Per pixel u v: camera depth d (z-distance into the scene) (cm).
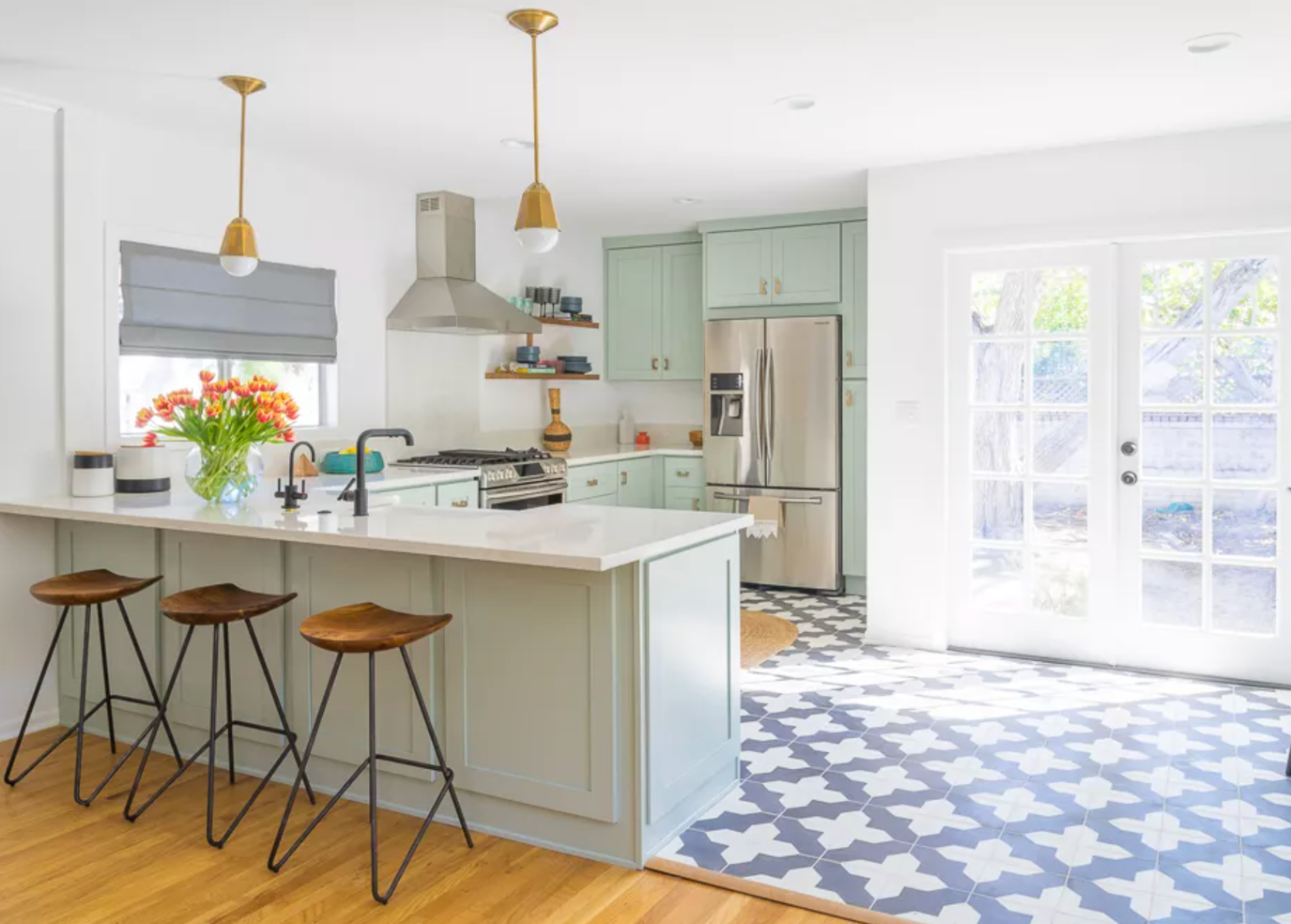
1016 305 475
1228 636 443
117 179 411
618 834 277
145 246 423
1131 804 311
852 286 616
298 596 326
